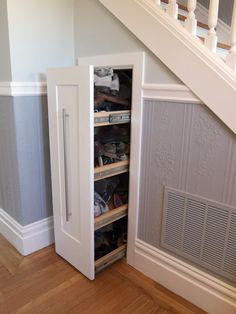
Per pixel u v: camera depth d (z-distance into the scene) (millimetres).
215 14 1231
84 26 1771
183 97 1348
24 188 1830
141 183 1647
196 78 1266
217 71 1195
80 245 1678
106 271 1768
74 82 1432
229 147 1244
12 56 1605
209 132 1296
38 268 1787
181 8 1910
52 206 2016
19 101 1688
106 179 1861
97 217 1644
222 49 1813
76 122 1488
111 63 1634
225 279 1393
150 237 1680
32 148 1820
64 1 1771
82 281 1678
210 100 1236
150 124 1517
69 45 1868
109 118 1513
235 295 1357
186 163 1411
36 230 1945
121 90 1682
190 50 1261
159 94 1438
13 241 2012
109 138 1673
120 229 1955
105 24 1628
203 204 1385
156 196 1590
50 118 1668
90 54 1782
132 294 1586
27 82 1700
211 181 1334
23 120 1733
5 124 1814
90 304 1510
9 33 1565
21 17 1594
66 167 1639
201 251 1444
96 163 1592
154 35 1369
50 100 1632
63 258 1883
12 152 1809
